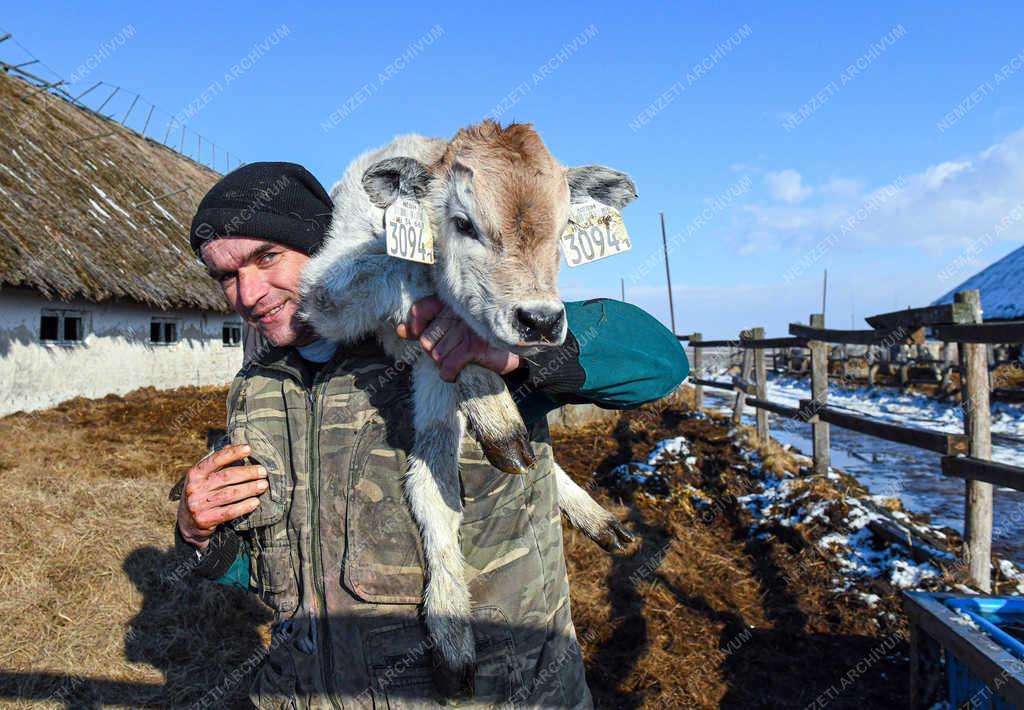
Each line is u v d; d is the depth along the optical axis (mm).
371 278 1868
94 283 12836
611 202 2506
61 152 16828
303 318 1829
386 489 1636
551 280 1887
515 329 1724
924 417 13125
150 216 17656
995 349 17781
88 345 13539
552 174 2113
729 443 9148
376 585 1593
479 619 1632
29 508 5328
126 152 20172
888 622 4309
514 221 1943
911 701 3338
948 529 5914
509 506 1704
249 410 1811
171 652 4051
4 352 11586
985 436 4594
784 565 5219
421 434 1726
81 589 4480
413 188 2146
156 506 5910
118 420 11039
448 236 2043
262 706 1719
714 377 24516
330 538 1616
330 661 1597
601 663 3988
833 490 6410
